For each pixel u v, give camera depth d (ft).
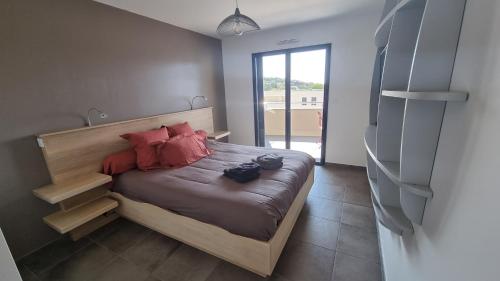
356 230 7.27
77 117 7.54
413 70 2.52
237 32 6.92
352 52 11.15
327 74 11.89
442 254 2.51
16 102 6.17
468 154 2.11
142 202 7.08
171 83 11.09
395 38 3.26
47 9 6.59
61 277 5.81
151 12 9.10
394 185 3.72
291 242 6.76
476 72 2.06
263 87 14.47
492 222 1.73
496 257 1.68
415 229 3.34
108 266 6.11
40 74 6.58
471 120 2.10
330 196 9.48
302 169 7.96
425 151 2.73
